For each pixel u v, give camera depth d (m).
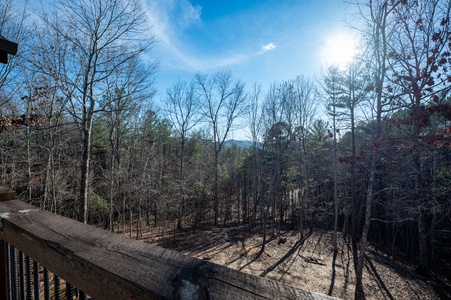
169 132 25.31
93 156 17.48
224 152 34.22
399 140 7.56
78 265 0.75
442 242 15.75
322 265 12.52
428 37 6.58
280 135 20.19
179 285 0.58
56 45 8.64
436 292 10.27
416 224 16.50
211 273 0.61
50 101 9.34
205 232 18.94
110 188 15.63
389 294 9.85
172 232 18.59
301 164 20.23
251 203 25.23
